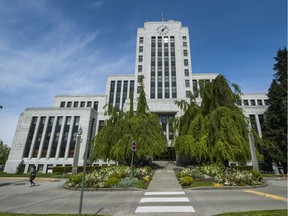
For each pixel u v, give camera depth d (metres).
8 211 6.96
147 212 6.61
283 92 30.83
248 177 12.94
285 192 10.31
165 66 56.50
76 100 56.50
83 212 6.66
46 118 42.25
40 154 39.19
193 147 17.58
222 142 15.55
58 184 16.33
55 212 6.74
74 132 41.00
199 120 19.11
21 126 41.56
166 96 52.75
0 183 17.41
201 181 13.34
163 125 38.88
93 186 12.12
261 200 8.27
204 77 57.88
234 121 16.58
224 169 15.77
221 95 19.50
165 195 9.80
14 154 39.31
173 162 32.84
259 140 17.84
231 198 8.77
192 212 6.49
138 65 58.50
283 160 26.66
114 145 20.22
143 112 23.69
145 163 26.80
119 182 12.45
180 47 59.06
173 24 62.22
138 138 19.39
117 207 7.38
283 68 34.06
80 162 37.62
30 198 9.52
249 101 53.81
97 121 46.12
